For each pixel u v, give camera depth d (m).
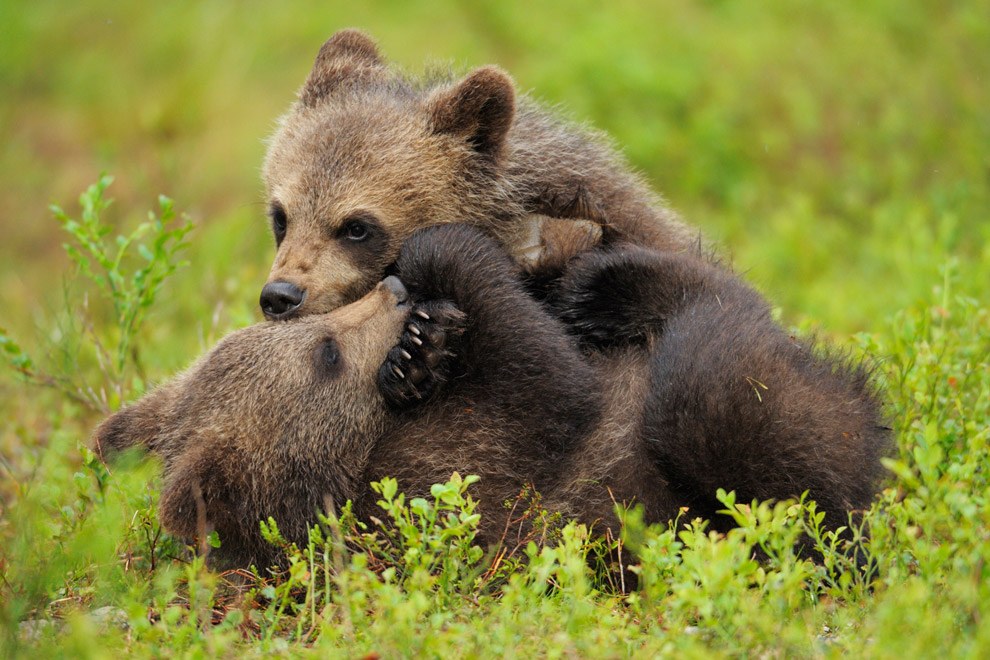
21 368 13.42
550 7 28.23
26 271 23.56
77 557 9.56
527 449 10.40
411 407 10.61
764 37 26.03
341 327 10.63
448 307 10.62
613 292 11.45
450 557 9.10
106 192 23.61
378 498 10.23
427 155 12.46
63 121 28.23
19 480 12.88
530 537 10.03
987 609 7.84
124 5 31.41
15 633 8.59
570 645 8.08
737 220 21.86
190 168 24.03
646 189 13.81
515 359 10.55
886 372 12.18
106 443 10.69
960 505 8.74
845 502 10.09
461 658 8.12
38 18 31.23
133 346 14.47
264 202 13.45
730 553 8.30
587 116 24.09
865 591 9.26
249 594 9.39
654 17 27.23
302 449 10.10
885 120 23.62
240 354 10.35
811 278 19.55
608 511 10.25
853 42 25.72
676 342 10.51
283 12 29.69
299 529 9.98
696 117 23.95
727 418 10.01
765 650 8.01
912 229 18.75
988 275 15.80
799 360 10.58
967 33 25.81
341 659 8.15
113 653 8.57
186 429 10.13
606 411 10.66
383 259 12.27
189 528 9.68
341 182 12.16
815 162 23.41
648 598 8.73
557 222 12.31
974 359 12.25
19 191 25.67
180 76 28.19
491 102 12.47
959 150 22.55
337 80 13.53
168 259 13.51
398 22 28.75
